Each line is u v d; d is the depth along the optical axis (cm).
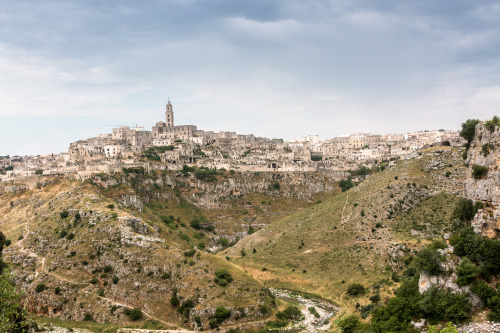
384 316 9562
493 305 7731
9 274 7294
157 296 14650
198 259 16062
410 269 14475
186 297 14200
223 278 15188
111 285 15362
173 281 14988
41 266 16712
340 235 19912
